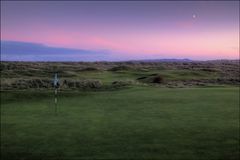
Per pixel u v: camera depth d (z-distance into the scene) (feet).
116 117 63.52
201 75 286.05
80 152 39.63
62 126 54.90
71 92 115.65
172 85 179.73
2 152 40.01
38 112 71.10
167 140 44.86
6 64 349.20
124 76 268.00
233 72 331.98
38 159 37.35
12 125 56.08
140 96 100.32
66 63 598.34
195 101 86.28
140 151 39.70
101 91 127.85
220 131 50.21
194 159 36.73
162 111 70.38
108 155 38.40
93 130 51.34
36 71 294.87
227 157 37.58
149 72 306.55
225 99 90.02
